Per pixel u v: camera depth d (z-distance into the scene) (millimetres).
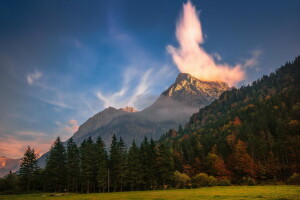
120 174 86875
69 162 89875
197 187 88250
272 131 140875
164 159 93062
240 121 186750
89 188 92875
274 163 105938
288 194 43750
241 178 108500
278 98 191000
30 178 91562
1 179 91750
